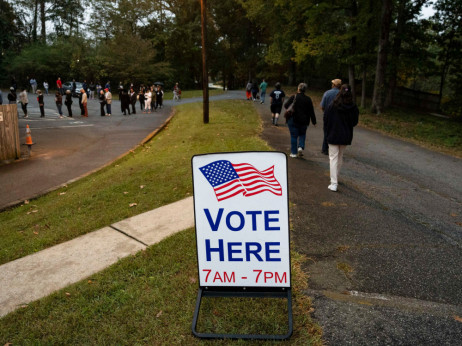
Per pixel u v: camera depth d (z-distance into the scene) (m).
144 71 44.50
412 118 20.83
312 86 44.88
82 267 3.96
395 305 3.09
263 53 47.59
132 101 23.31
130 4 47.22
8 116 10.38
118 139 13.66
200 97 35.44
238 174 2.79
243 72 56.16
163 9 49.25
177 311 3.06
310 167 7.83
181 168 7.86
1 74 46.91
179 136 12.49
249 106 21.73
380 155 10.11
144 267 3.81
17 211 6.45
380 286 3.38
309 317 2.92
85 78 43.44
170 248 4.22
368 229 4.67
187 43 48.47
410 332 2.76
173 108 25.56
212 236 2.89
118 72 43.25
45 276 3.82
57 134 14.93
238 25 49.75
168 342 2.72
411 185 6.99
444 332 2.76
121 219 5.34
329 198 5.84
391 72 24.06
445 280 3.49
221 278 2.92
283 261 2.83
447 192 6.66
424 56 24.05
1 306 3.34
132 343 2.73
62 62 44.84
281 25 31.45
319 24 22.64
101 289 3.46
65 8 54.66
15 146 10.66
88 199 6.35
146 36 49.38
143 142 12.68
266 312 3.02
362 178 7.27
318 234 4.48
